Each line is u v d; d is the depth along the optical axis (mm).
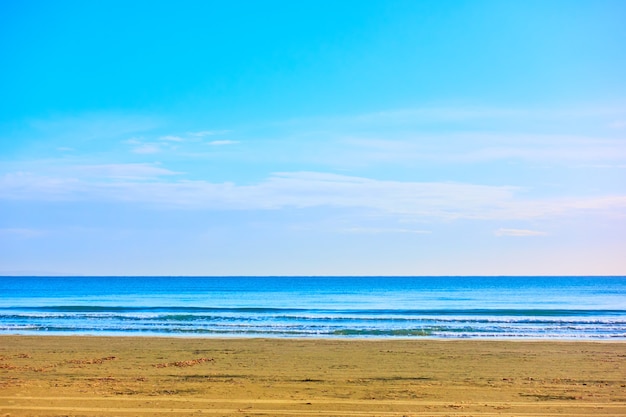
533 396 13445
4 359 20203
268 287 136875
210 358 20547
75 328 33594
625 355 21422
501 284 161125
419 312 48875
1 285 151500
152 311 49969
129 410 11242
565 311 49438
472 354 21656
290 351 22516
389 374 17031
